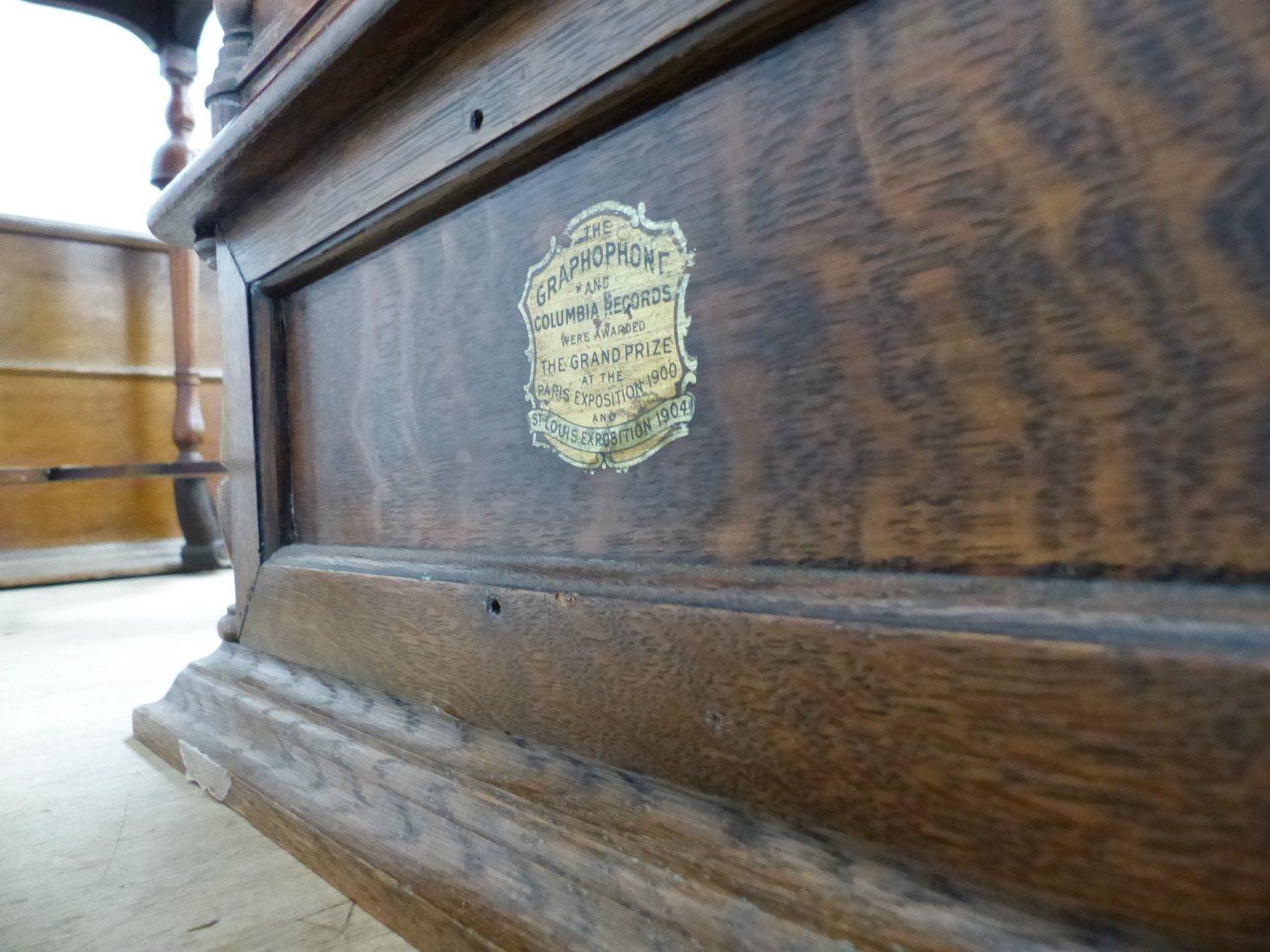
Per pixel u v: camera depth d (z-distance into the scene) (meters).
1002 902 0.11
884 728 0.12
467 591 0.19
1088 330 0.10
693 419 0.15
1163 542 0.10
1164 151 0.09
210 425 0.92
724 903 0.13
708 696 0.14
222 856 0.22
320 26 0.24
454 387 0.20
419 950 0.17
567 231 0.17
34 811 0.25
